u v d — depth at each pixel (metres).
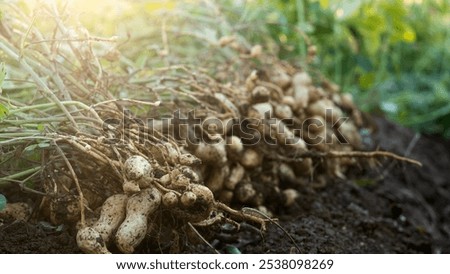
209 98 0.72
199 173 0.63
